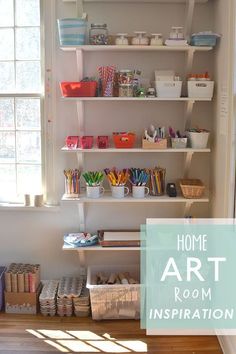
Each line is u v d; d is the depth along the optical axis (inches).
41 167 136.6
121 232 134.9
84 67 131.1
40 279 139.2
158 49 124.2
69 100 128.2
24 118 135.3
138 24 129.6
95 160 135.2
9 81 134.2
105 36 122.3
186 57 128.4
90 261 138.9
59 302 130.0
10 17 131.8
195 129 128.6
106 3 128.9
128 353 112.1
